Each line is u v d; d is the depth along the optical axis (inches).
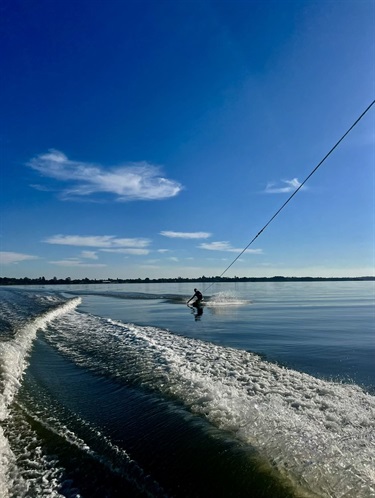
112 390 275.6
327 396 250.4
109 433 201.6
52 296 1401.3
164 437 191.9
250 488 145.1
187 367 325.1
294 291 2397.9
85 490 152.4
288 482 144.3
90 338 498.0
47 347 442.6
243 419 199.9
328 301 1389.0
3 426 212.4
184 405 229.1
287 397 244.5
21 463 172.7
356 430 192.9
